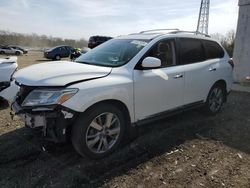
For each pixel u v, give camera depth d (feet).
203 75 16.79
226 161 12.32
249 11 30.76
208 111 18.33
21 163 11.68
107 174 10.96
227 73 18.98
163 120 17.40
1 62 18.04
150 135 14.90
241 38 31.86
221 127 16.70
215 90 18.54
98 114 11.58
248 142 14.53
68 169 11.27
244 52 31.68
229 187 10.30
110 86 11.73
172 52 15.16
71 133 11.32
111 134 12.37
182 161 12.20
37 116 10.84
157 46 14.29
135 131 15.37
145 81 13.19
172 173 11.19
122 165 11.68
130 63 13.08
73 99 10.64
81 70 11.90
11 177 10.64
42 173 10.95
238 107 21.75
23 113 11.25
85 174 10.93
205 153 13.05
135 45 14.23
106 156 12.34
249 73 31.40
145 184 10.37
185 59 15.87
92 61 14.03
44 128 10.82
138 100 13.03
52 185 10.18
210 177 10.95
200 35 17.62
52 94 10.63
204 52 17.51
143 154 12.71
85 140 11.35
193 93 16.26
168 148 13.44
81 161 11.93
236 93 27.55
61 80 10.96
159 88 13.92
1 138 14.08
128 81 12.49
